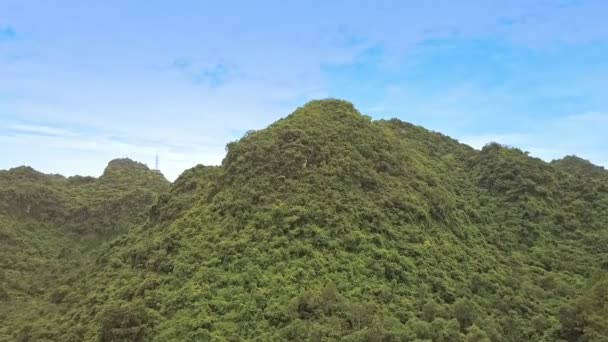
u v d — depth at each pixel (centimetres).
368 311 3512
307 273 3878
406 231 4644
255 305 3628
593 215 6488
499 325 3872
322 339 3181
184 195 5781
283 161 4900
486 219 6059
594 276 4719
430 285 4178
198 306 3697
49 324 4662
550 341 3928
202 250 4353
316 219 4347
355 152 5291
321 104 6109
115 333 3641
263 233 4228
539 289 4734
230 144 5447
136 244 5425
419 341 3216
